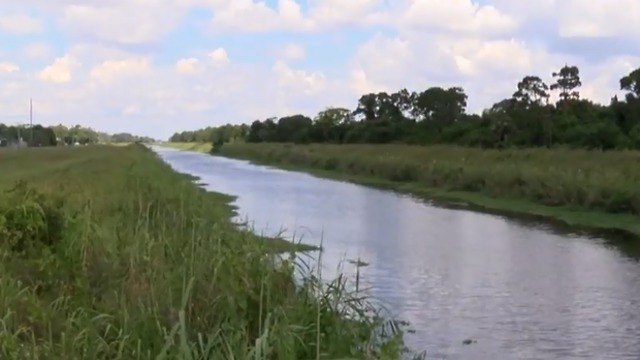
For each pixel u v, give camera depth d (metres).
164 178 34.47
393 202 36.22
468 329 12.71
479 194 38.31
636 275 17.53
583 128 56.44
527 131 63.12
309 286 9.99
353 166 60.03
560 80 72.56
